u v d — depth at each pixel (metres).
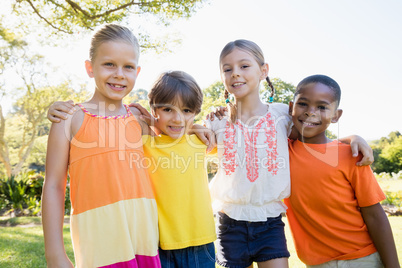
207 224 1.99
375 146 27.19
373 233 1.99
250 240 2.18
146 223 1.78
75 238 1.71
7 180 11.26
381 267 2.01
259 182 2.18
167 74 2.06
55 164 1.70
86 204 1.70
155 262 1.75
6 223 7.37
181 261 1.96
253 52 2.24
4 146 22.62
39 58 18.58
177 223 1.92
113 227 1.69
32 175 11.55
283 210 2.24
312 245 2.13
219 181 2.30
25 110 20.89
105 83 1.80
